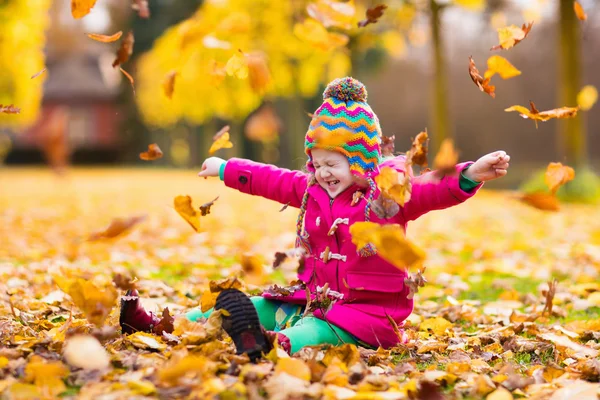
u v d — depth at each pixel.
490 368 2.51
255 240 7.33
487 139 33.75
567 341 2.88
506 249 6.64
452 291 4.37
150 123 37.62
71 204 12.96
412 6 14.90
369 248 2.70
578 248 6.57
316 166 2.82
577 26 12.60
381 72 32.03
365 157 2.74
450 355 2.71
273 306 2.88
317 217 2.84
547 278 5.02
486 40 30.55
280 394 2.01
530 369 2.49
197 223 2.50
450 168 2.24
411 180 2.66
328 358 2.41
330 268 2.78
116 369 2.31
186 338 2.50
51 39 40.66
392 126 37.44
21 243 6.59
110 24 34.25
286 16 13.77
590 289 4.35
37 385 2.13
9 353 2.42
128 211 11.30
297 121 27.67
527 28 2.52
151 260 5.65
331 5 2.86
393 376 2.34
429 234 8.04
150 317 2.89
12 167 38.62
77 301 2.33
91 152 40.31
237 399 2.01
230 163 3.10
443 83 15.02
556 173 2.72
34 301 3.64
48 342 2.59
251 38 13.96
